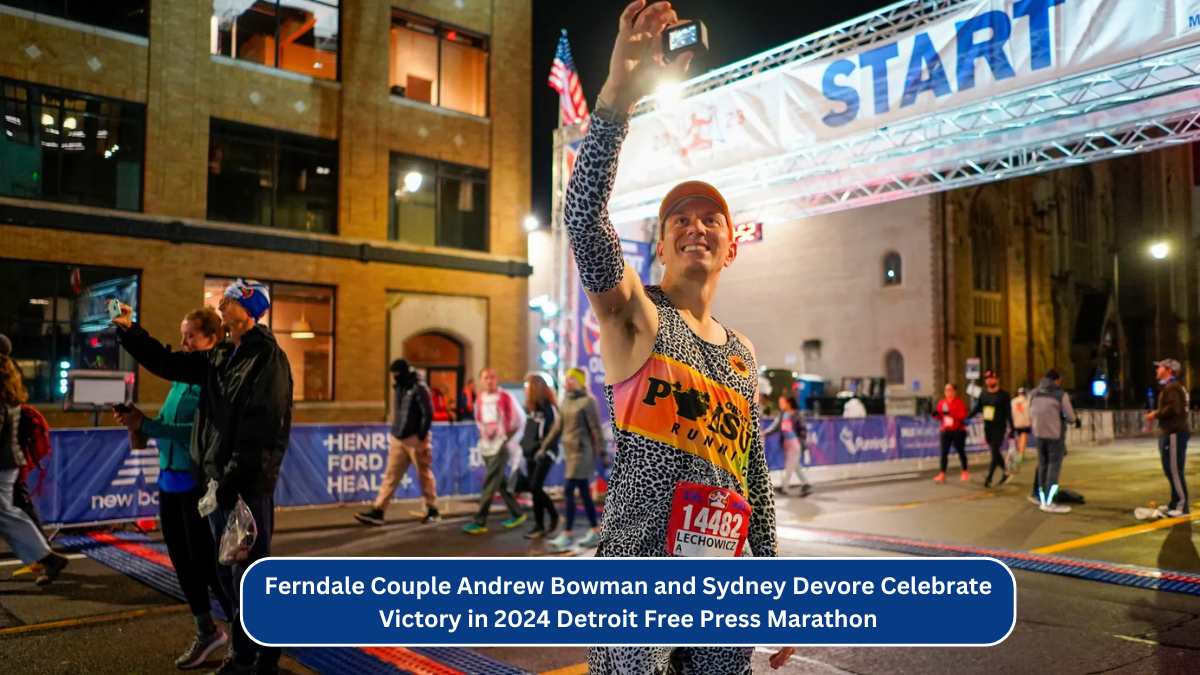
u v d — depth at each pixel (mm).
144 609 5816
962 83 8328
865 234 32500
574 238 1776
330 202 18344
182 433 4441
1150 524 9398
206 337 4570
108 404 9734
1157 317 48344
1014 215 36188
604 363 1962
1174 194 50188
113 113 15734
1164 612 5609
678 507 1860
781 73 9719
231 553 3793
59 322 14883
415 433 9906
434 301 19516
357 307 18250
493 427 9422
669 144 10805
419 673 4496
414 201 19562
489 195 20578
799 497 12469
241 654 4051
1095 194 44562
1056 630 5211
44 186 14969
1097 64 7562
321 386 17938
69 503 9312
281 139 17703
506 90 20984
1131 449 23750
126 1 16016
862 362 32312
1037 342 36906
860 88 9086
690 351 1945
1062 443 10594
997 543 8180
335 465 11352
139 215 15594
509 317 20578
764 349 35500
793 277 34688
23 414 6652
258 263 17000
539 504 8977
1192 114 7941
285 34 17953
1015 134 9000
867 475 16406
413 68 19766
